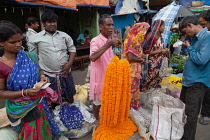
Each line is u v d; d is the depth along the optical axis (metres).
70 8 5.32
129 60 2.43
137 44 2.35
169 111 1.99
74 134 2.46
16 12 7.09
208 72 2.08
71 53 2.91
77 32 8.66
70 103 3.06
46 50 2.58
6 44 1.52
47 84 1.69
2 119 2.17
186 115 2.21
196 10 8.33
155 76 3.06
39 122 1.83
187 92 2.25
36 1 4.47
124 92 1.84
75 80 5.21
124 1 7.54
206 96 2.69
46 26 2.55
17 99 1.68
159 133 2.06
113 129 2.13
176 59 5.09
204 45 1.92
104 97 1.86
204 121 2.89
